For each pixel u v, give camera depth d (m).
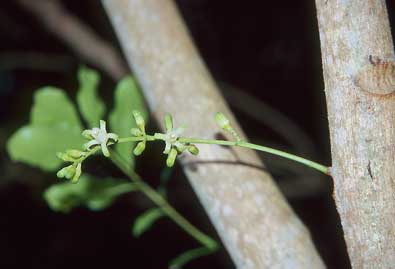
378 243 0.23
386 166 0.23
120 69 0.75
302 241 0.30
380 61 0.22
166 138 0.25
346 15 0.23
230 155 0.31
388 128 0.23
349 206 0.23
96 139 0.25
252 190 0.31
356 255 0.23
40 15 0.78
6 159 0.92
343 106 0.23
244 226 0.30
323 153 0.93
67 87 0.96
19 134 0.36
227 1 0.97
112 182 0.38
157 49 0.34
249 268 0.30
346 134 0.23
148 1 0.35
